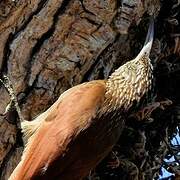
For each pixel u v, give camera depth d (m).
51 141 6.93
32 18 7.36
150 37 7.54
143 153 8.22
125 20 7.55
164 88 8.34
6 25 7.32
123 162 8.17
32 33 7.39
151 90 7.72
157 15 7.87
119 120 7.30
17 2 7.30
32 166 6.88
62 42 7.45
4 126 7.43
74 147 6.97
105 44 7.56
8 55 7.36
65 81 7.52
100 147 7.15
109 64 7.69
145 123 8.20
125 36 7.66
